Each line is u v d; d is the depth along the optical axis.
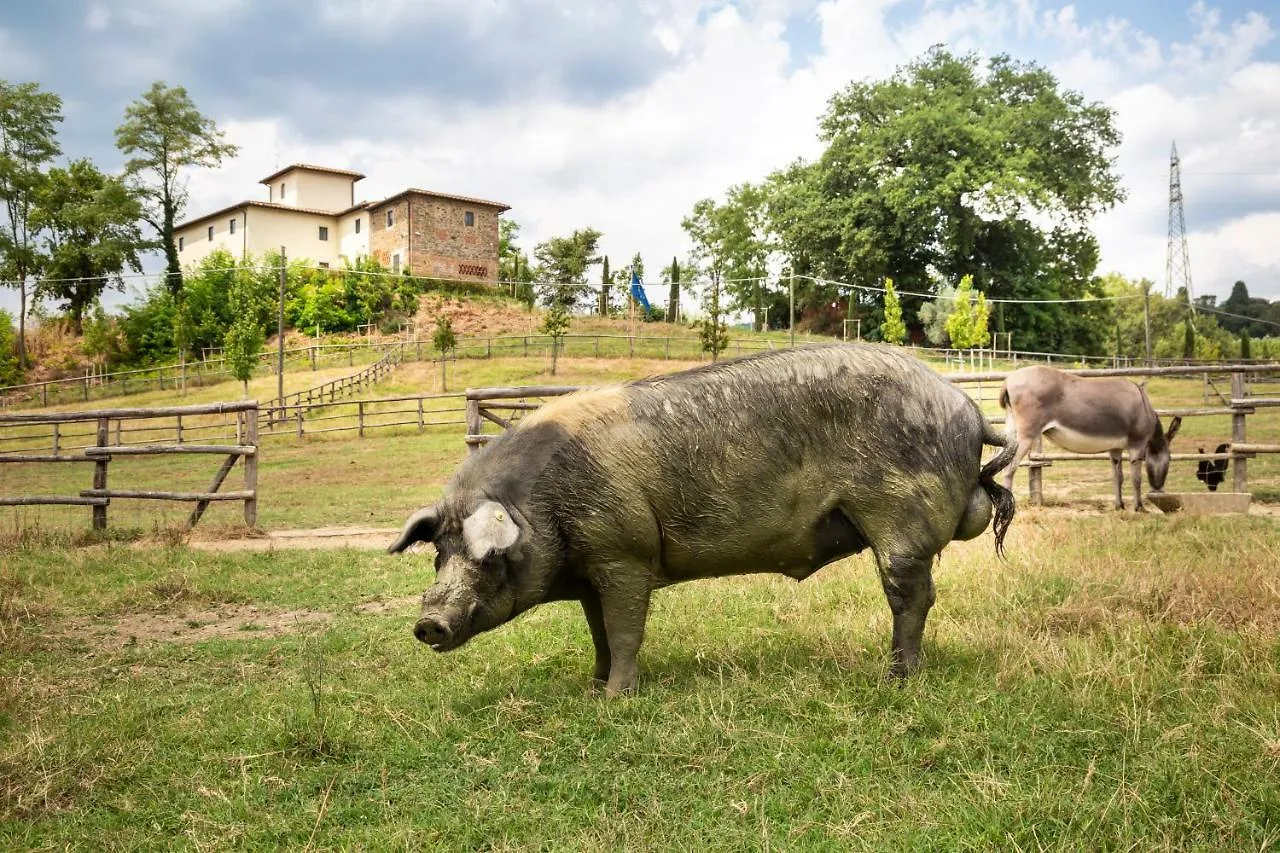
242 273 56.44
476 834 3.57
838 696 4.71
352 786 4.07
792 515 5.05
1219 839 3.26
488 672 5.63
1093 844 3.26
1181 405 27.42
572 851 3.36
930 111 59.59
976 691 4.73
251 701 5.18
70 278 62.81
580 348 46.44
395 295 57.16
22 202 63.66
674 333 53.41
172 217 65.69
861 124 64.62
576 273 73.38
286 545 11.37
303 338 53.72
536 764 4.16
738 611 6.86
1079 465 17.27
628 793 3.84
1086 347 66.31
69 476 23.64
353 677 5.64
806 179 65.75
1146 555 8.03
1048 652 5.23
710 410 4.99
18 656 6.21
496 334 52.53
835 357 5.09
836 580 7.62
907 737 4.25
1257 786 3.57
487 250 64.00
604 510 4.91
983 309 50.09
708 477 4.95
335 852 3.50
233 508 15.96
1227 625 5.73
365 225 64.69
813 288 66.38
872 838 3.37
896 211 57.78
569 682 5.31
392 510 15.25
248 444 12.73
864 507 5.01
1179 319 79.12
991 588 6.94
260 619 7.47
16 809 3.86
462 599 4.74
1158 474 12.28
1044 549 8.45
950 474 5.02
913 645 5.11
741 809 3.63
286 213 64.81
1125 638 5.39
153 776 4.22
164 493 12.38
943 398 5.09
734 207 74.25
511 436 5.15
